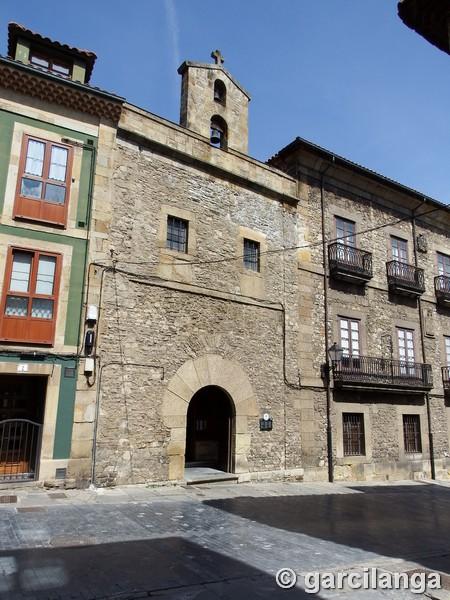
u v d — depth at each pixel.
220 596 4.28
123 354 9.66
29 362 8.69
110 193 10.14
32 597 4.06
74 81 9.82
